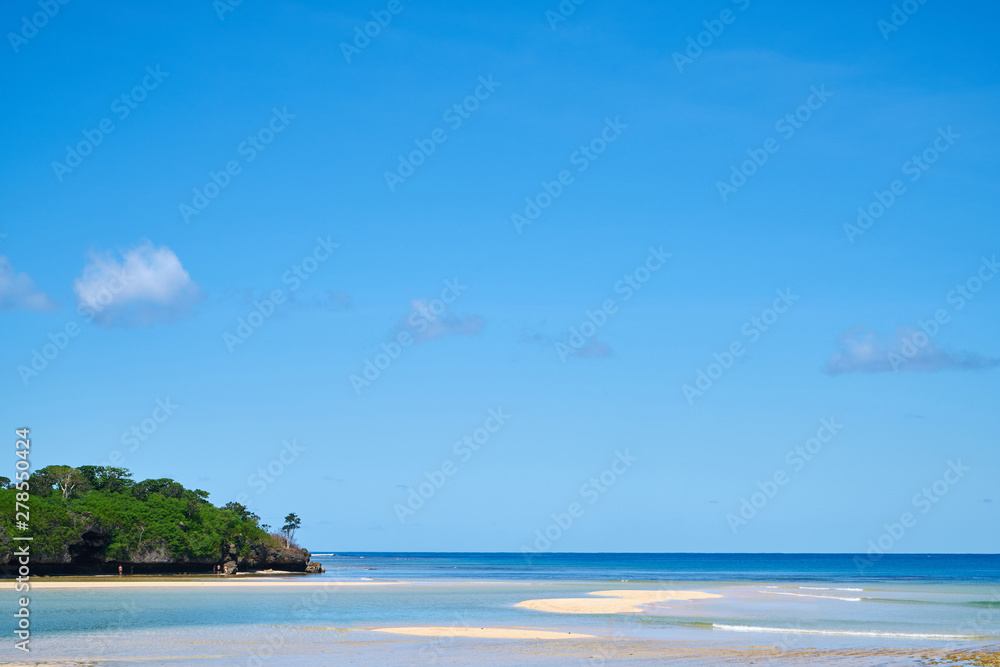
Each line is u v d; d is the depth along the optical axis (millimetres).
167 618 59031
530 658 40500
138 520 123688
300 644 44969
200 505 135500
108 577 114875
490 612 65250
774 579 146250
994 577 157875
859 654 42406
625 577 152375
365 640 46719
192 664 38188
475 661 39500
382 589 98750
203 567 129250
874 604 76688
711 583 125312
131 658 39781
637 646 44844
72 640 46344
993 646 45875
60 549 110625
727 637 49094
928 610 69688
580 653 42156
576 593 90938
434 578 139875
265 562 147125
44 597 79000
